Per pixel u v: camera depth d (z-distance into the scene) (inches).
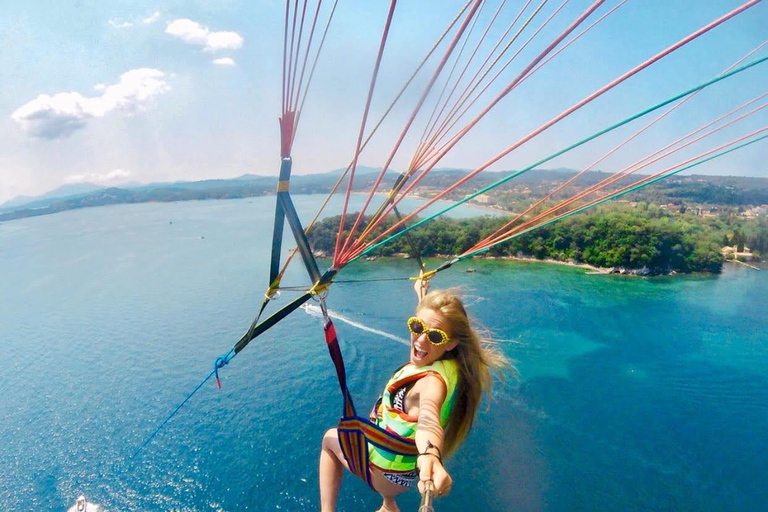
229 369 2331.4
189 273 4111.7
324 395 2102.6
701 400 2090.3
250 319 2908.5
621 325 2918.3
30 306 3304.6
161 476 1658.5
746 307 3196.4
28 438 1841.8
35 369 2363.4
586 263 4404.5
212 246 5418.3
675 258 4168.3
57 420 1945.1
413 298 3304.6
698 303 3319.4
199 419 1950.1
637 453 1744.6
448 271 4175.7
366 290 3499.0
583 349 2583.7
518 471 1657.2
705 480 1619.1
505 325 2913.4
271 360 2410.2
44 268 4527.6
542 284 3777.1
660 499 1537.9
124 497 1592.0
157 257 4877.0
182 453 1768.0
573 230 4539.9
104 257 4965.6
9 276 4239.7
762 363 2390.5
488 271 4205.2
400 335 2669.8
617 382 2236.7
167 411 1999.3
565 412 2001.7
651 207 5073.8
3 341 2699.3
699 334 2778.1
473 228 4606.3
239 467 1717.5
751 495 1546.5
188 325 2871.6
